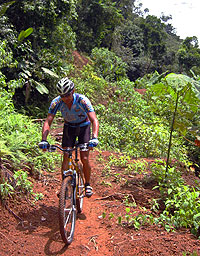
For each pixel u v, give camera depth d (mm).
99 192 5215
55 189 4902
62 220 3148
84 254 3277
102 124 10172
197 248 3154
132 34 56656
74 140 3982
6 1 11875
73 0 13711
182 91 4801
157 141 7625
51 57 12250
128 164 6277
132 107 12320
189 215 3836
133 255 3160
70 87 3570
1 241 3324
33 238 3516
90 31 28562
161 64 68000
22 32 10758
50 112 3877
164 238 3404
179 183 4734
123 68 22844
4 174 4156
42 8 12102
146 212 4211
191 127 4977
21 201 4094
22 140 5020
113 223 3988
